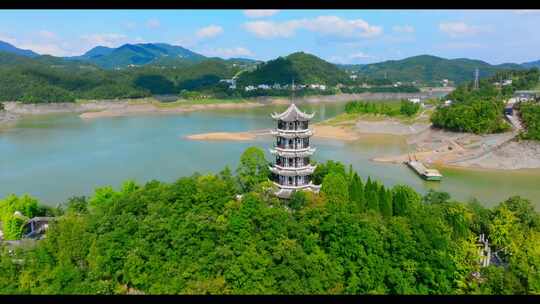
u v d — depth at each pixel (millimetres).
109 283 51000
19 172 148250
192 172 149500
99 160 168625
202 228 54875
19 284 51594
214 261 50969
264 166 86875
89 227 57625
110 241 53906
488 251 62344
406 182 138625
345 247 52500
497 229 63844
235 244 52750
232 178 83688
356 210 63281
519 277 51062
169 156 177500
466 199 119250
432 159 168875
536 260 53188
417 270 51438
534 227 66125
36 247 57281
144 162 165500
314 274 49156
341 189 74750
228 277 49344
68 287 49188
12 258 56500
